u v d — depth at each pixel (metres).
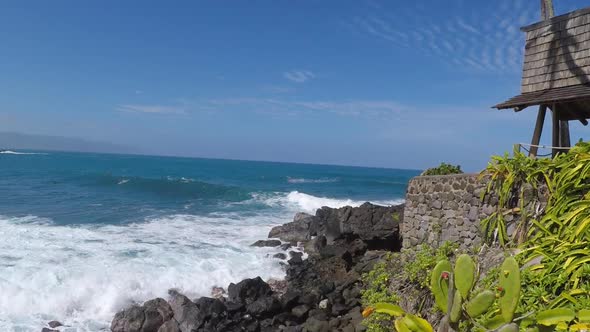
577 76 9.81
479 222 9.66
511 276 3.02
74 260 13.26
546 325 3.26
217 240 17.75
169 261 14.01
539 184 8.56
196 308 10.84
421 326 3.53
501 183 9.27
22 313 10.48
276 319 11.35
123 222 20.45
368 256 15.18
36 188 33.38
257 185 48.72
